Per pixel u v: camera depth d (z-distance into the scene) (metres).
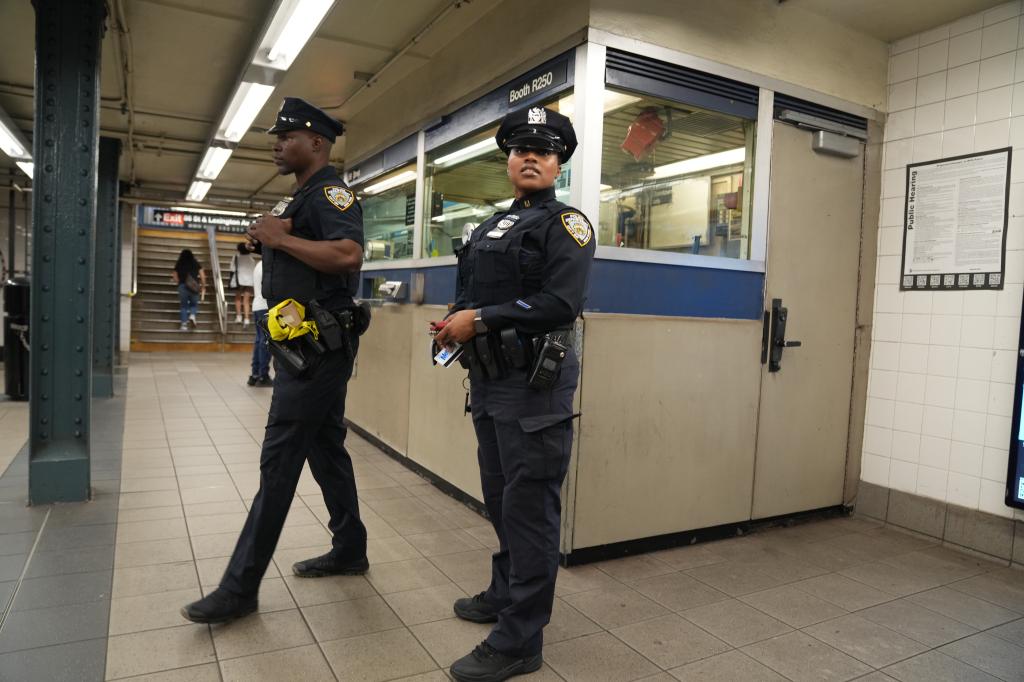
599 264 3.09
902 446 3.81
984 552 3.39
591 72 3.01
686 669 2.23
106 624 2.34
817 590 2.91
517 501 2.11
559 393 2.14
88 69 3.53
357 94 5.49
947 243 3.62
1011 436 3.26
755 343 3.55
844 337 3.91
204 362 11.02
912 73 3.81
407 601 2.62
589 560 3.12
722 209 3.52
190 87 5.73
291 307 2.36
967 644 2.47
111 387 7.08
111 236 7.38
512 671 2.11
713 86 3.35
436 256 4.57
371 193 5.80
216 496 3.82
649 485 3.25
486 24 3.87
